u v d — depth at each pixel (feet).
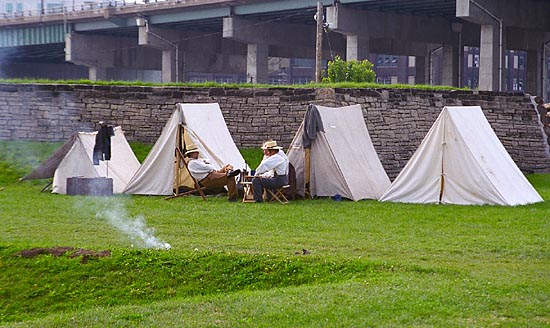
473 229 56.08
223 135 78.64
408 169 72.18
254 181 70.54
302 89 103.19
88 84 108.37
